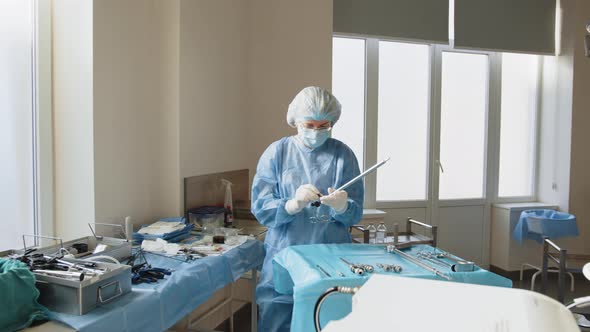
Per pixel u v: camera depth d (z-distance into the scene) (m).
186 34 2.52
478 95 4.13
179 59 2.46
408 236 3.32
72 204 2.13
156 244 1.96
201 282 1.69
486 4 3.81
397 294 0.59
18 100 1.98
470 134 4.14
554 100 4.13
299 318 1.23
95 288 1.26
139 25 2.37
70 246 1.70
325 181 2.07
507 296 0.58
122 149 2.28
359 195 2.11
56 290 1.23
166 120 2.50
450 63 4.04
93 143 2.09
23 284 1.17
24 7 1.99
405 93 3.95
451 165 4.11
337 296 1.20
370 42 3.78
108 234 2.18
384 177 3.96
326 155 2.12
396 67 3.91
